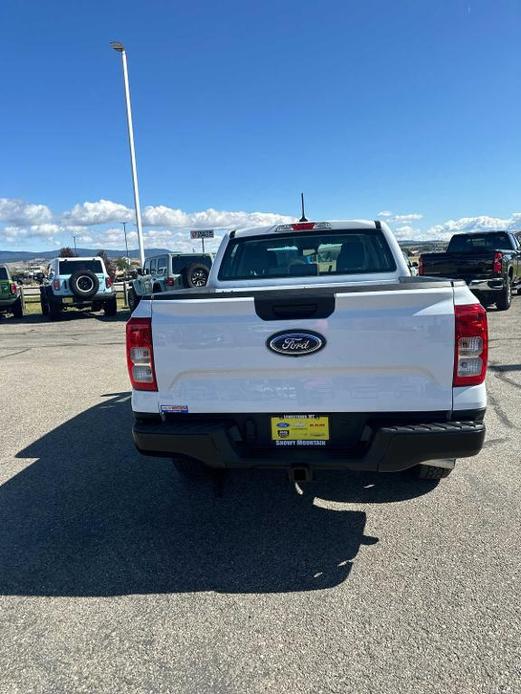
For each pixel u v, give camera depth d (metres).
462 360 2.62
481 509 3.33
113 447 4.71
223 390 2.81
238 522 3.29
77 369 8.46
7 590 2.67
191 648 2.24
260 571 2.77
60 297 16.55
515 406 5.40
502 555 2.83
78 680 2.09
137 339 2.86
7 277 17.36
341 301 2.64
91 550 3.01
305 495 3.61
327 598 2.53
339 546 2.98
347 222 4.51
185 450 2.83
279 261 4.62
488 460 4.09
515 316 12.02
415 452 2.66
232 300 2.71
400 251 4.45
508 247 14.62
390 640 2.24
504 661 2.10
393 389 2.68
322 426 2.78
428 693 1.96
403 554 2.88
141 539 3.12
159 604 2.53
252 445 2.87
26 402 6.39
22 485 3.93
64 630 2.37
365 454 2.71
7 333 13.88
